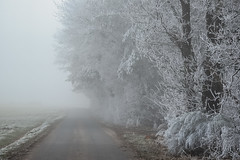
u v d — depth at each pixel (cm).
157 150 1275
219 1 1204
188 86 1286
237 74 1096
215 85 1194
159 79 2488
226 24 1156
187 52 1315
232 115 1077
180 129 1131
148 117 2619
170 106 1353
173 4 1353
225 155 1000
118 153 1207
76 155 1165
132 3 1434
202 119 1126
